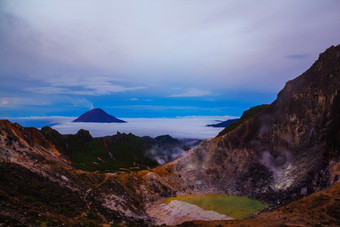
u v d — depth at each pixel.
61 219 45.69
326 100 87.00
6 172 57.03
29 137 107.75
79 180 78.12
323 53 97.12
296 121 96.25
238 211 75.31
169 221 72.50
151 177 100.81
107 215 58.66
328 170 73.25
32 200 50.44
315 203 50.19
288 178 85.12
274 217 49.12
